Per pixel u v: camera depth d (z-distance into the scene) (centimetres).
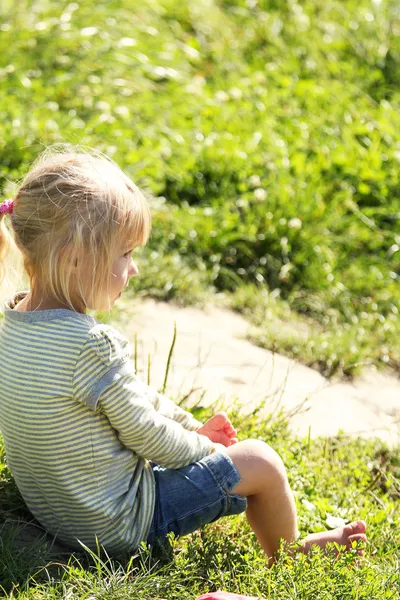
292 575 297
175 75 837
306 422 477
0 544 300
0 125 669
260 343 566
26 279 329
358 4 1042
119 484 299
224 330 576
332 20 1002
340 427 479
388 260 690
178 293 609
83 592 279
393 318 627
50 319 288
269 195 684
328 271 655
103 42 823
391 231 712
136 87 795
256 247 665
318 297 640
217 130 758
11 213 302
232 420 414
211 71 887
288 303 634
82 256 294
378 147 774
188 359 521
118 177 305
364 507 397
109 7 885
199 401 423
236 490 312
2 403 295
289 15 1001
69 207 292
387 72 931
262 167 717
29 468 302
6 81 734
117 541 299
